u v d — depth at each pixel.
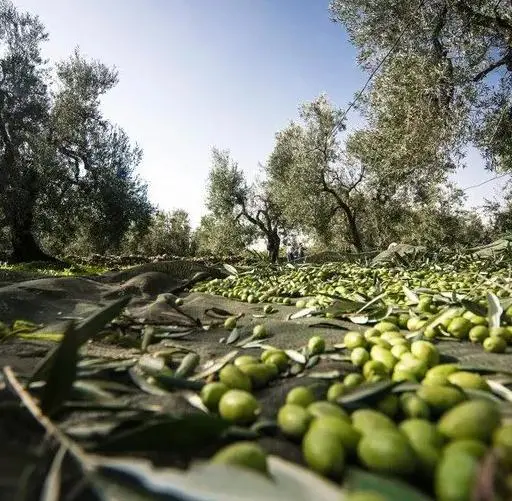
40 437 1.37
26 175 24.33
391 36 13.73
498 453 0.90
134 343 2.86
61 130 26.89
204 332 3.73
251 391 2.10
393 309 4.02
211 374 2.13
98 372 2.08
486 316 3.35
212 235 40.72
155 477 0.96
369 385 1.66
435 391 1.59
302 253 22.73
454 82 12.51
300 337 3.44
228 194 36.91
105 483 0.95
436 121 12.89
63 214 26.94
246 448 1.09
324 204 27.98
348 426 1.24
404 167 14.39
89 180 27.84
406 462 1.09
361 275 7.54
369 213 29.25
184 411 1.69
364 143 17.47
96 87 28.17
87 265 25.56
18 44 24.69
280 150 31.97
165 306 4.39
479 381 1.85
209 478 0.94
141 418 1.36
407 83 13.06
